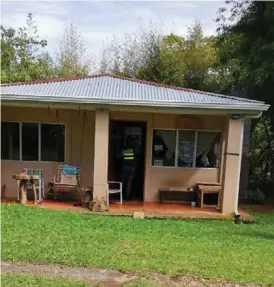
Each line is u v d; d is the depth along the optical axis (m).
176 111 9.50
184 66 22.86
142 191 11.19
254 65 12.73
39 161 10.88
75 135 10.88
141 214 9.09
